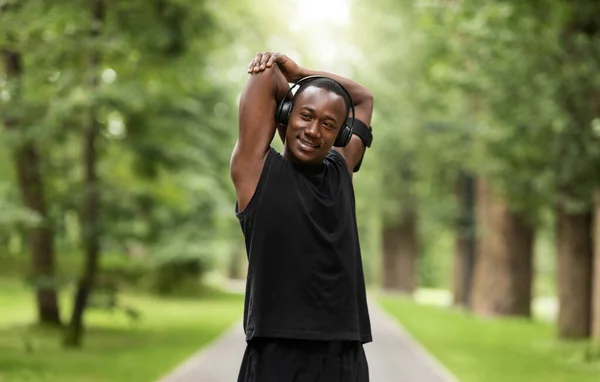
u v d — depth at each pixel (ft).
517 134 61.21
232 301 132.05
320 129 10.64
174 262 132.46
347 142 11.30
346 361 10.98
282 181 10.66
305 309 10.68
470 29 55.72
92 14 54.34
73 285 57.47
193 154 86.28
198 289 141.79
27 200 62.08
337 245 10.80
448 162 107.65
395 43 108.47
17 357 52.03
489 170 71.26
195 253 128.88
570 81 54.60
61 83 51.16
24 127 52.39
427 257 273.33
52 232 61.52
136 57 56.85
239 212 10.77
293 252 10.63
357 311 11.08
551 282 227.40
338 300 10.80
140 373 45.03
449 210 115.96
